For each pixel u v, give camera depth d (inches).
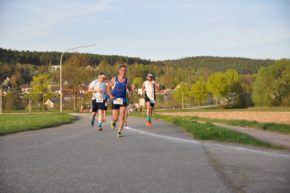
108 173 246.7
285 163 287.6
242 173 251.3
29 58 5172.2
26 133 503.8
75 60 2780.5
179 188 211.6
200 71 7165.4
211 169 260.7
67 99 3403.1
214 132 449.1
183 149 348.2
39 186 214.8
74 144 378.9
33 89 2906.0
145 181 226.4
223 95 4790.8
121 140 413.4
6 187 212.7
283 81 3750.0
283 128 616.7
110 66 4232.3
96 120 847.1
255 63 7746.1
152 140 413.4
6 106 3528.5
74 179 230.8
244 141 401.7
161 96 5462.6
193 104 5600.4
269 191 209.3
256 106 3949.3
